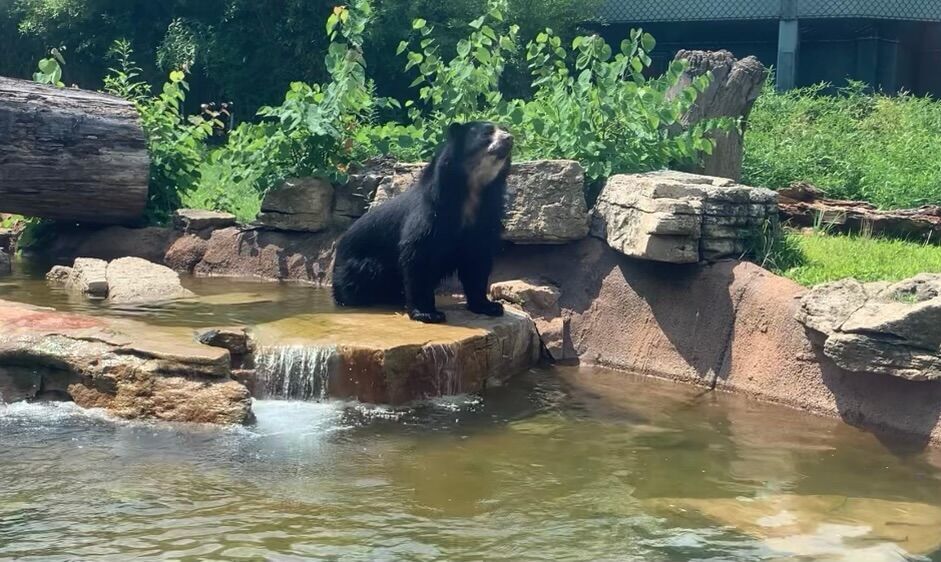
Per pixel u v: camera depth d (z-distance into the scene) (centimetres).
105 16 2416
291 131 1166
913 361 652
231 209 1368
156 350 690
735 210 859
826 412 727
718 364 813
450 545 478
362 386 732
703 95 1119
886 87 2464
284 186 1159
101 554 457
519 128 1093
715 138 1120
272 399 735
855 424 706
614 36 2573
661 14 2391
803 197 1219
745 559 468
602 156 1023
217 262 1192
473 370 786
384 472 586
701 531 503
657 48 2652
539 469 599
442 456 620
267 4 2220
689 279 855
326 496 542
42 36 2483
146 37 2464
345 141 1195
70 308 898
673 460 622
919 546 489
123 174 1152
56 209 1162
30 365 714
